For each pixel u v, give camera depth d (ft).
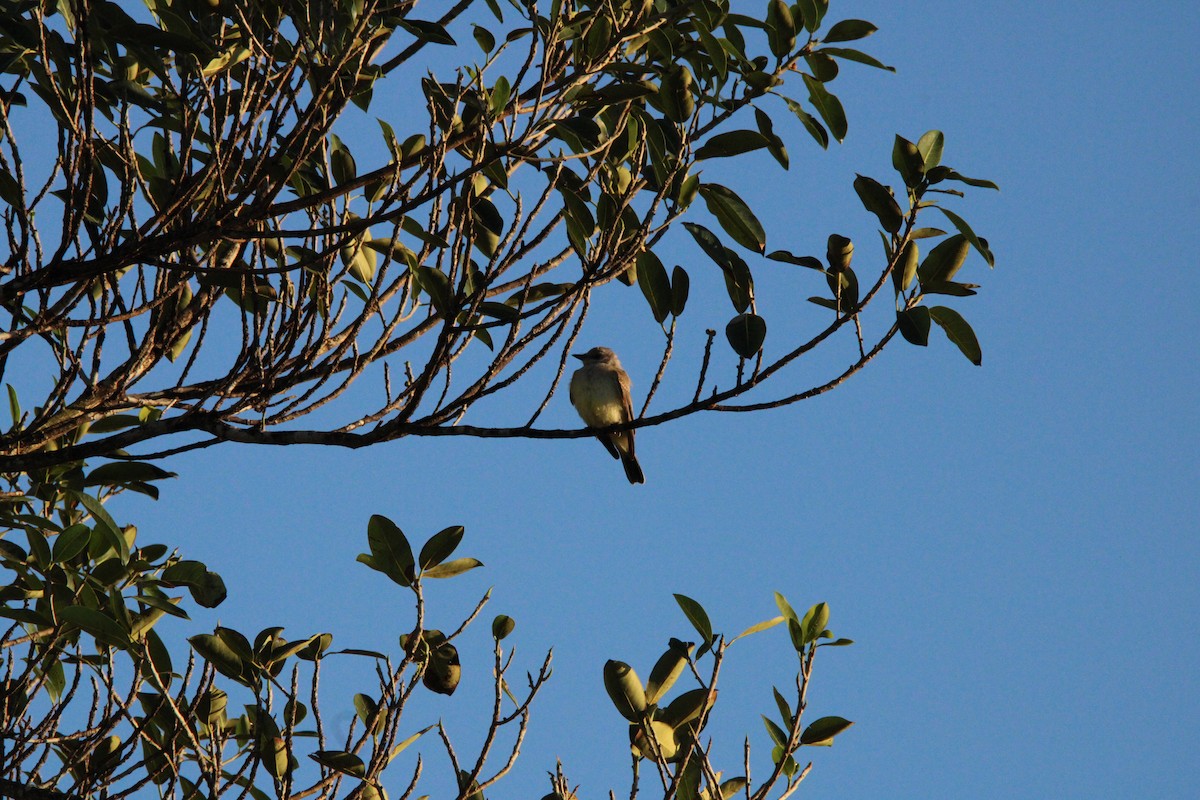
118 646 29.45
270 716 29.81
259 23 31.63
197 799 30.73
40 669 32.65
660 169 32.30
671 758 31.63
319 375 32.12
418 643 30.32
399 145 34.73
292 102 28.76
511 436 31.53
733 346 30.22
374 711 32.63
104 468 31.37
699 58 35.81
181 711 31.32
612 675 32.01
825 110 33.94
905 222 30.14
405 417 31.24
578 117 30.94
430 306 36.01
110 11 29.12
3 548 31.53
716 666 31.14
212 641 30.01
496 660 30.86
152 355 33.45
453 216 30.91
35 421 31.14
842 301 30.78
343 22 29.07
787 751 30.55
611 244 31.19
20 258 29.22
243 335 31.55
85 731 29.99
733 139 31.50
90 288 31.14
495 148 32.27
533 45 30.68
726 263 31.37
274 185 29.30
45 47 27.09
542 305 30.91
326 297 32.89
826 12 33.58
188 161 29.37
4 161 30.19
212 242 33.63
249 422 32.14
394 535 30.96
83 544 31.81
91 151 28.04
